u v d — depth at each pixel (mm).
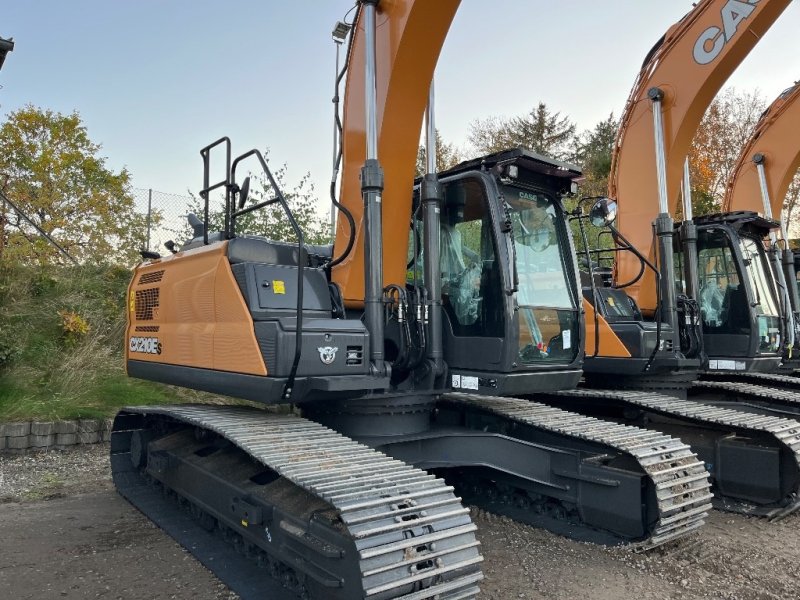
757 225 8047
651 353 6309
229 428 3764
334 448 3545
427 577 2787
